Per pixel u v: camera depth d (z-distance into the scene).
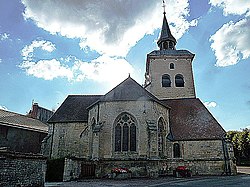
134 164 20.05
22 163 12.37
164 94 31.95
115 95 23.12
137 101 22.06
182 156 23.17
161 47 37.62
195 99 29.19
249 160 40.25
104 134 21.47
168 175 21.69
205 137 23.64
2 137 25.33
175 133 24.56
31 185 12.78
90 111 25.14
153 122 21.34
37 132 29.69
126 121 21.89
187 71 33.22
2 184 11.04
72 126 27.20
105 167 20.25
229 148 22.95
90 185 13.87
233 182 15.38
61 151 26.27
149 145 20.27
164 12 40.47
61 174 16.83
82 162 18.84
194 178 18.81
